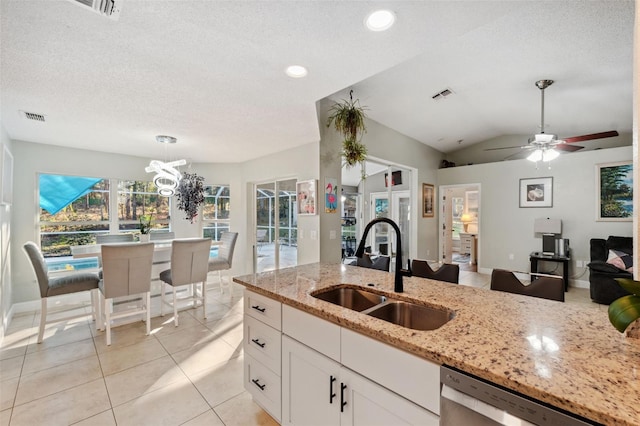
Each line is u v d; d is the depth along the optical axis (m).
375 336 1.12
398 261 1.67
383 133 5.09
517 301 1.48
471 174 6.37
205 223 5.52
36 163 3.87
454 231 9.19
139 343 2.84
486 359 0.89
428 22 1.50
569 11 2.45
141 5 1.34
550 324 1.17
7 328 3.17
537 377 0.79
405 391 1.04
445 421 0.92
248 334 1.89
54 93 2.31
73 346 2.77
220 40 1.63
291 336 1.55
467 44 2.92
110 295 2.82
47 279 2.87
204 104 2.56
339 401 1.28
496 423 0.81
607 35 2.74
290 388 1.55
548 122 5.15
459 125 5.41
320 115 3.87
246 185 5.37
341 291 1.87
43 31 1.53
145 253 2.95
